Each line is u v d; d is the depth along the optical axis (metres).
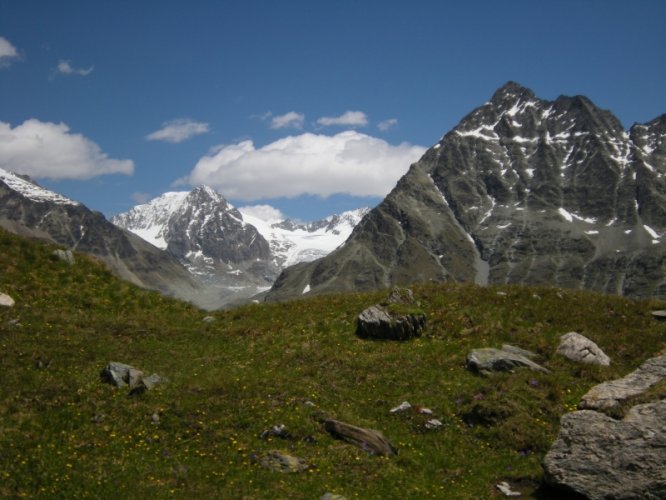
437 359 32.53
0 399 25.50
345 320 38.81
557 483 20.31
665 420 20.20
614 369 31.80
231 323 40.41
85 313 38.97
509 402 26.73
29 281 40.91
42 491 19.58
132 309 42.47
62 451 22.30
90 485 20.14
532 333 35.75
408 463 23.25
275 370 31.09
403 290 40.97
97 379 28.61
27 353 30.08
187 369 30.97
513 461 23.81
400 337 35.72
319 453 23.17
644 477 19.08
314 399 27.53
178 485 20.77
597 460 20.08
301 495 20.30
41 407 25.53
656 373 24.45
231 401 26.72
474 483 22.19
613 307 39.78
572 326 36.84
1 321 33.94
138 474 21.27
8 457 21.34
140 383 27.62
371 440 24.06
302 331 37.31
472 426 26.30
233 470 21.83
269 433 24.27
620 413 21.52
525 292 42.12
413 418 26.81
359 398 28.72
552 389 28.23
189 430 24.55
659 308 39.75
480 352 31.97
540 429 25.50
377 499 20.52
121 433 24.19
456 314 38.22
